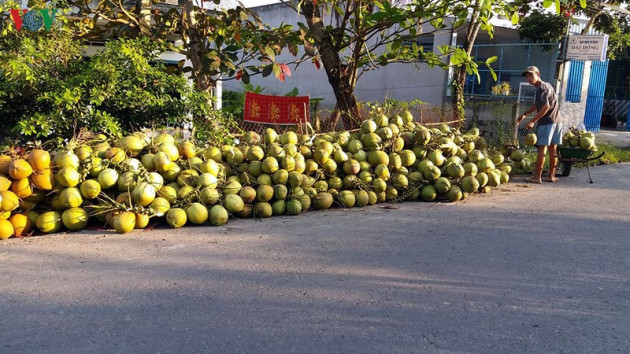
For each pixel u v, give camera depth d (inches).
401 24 379.9
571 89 677.9
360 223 263.4
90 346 137.1
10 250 211.8
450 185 313.1
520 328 152.6
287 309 161.5
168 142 267.7
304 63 791.7
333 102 764.6
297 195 281.4
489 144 483.8
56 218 234.5
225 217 255.8
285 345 139.7
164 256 208.1
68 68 299.4
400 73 699.4
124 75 301.0
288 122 406.6
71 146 240.8
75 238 229.8
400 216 279.0
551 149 390.9
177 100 313.4
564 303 170.7
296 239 234.5
